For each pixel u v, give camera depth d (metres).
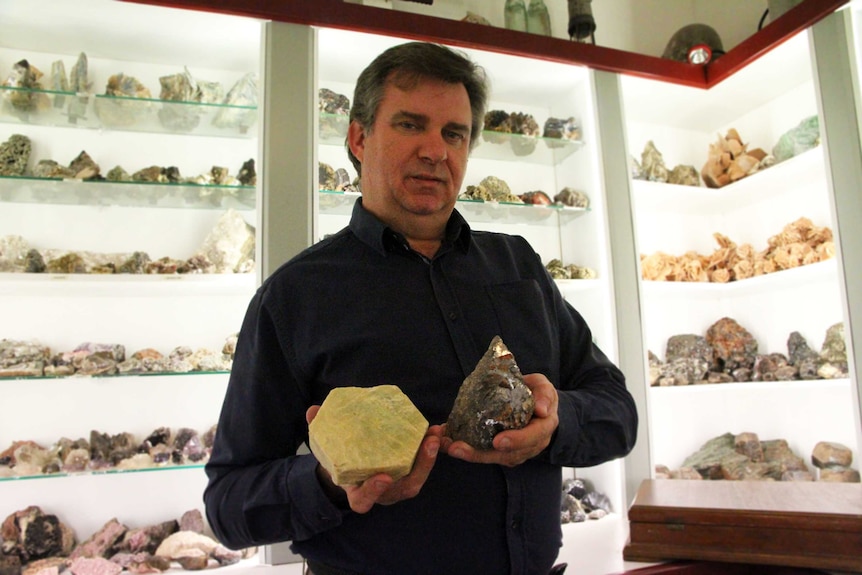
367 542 0.91
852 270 1.83
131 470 1.77
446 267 1.08
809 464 2.36
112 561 1.69
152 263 1.90
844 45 1.88
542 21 2.50
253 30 1.91
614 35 2.86
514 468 0.97
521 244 1.28
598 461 1.05
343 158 2.15
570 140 2.31
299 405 1.00
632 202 2.24
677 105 2.60
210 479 1.00
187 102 1.94
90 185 1.88
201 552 1.69
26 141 1.91
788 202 2.50
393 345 0.97
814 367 2.19
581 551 1.71
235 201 2.06
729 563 1.38
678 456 2.59
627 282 2.17
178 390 1.99
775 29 2.10
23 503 1.80
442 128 1.01
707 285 2.51
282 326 0.99
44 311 1.90
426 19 1.99
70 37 1.93
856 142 1.83
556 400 0.83
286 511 0.87
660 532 1.42
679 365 2.46
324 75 2.19
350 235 1.10
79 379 1.85
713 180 2.61
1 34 1.90
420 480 0.72
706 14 2.97
